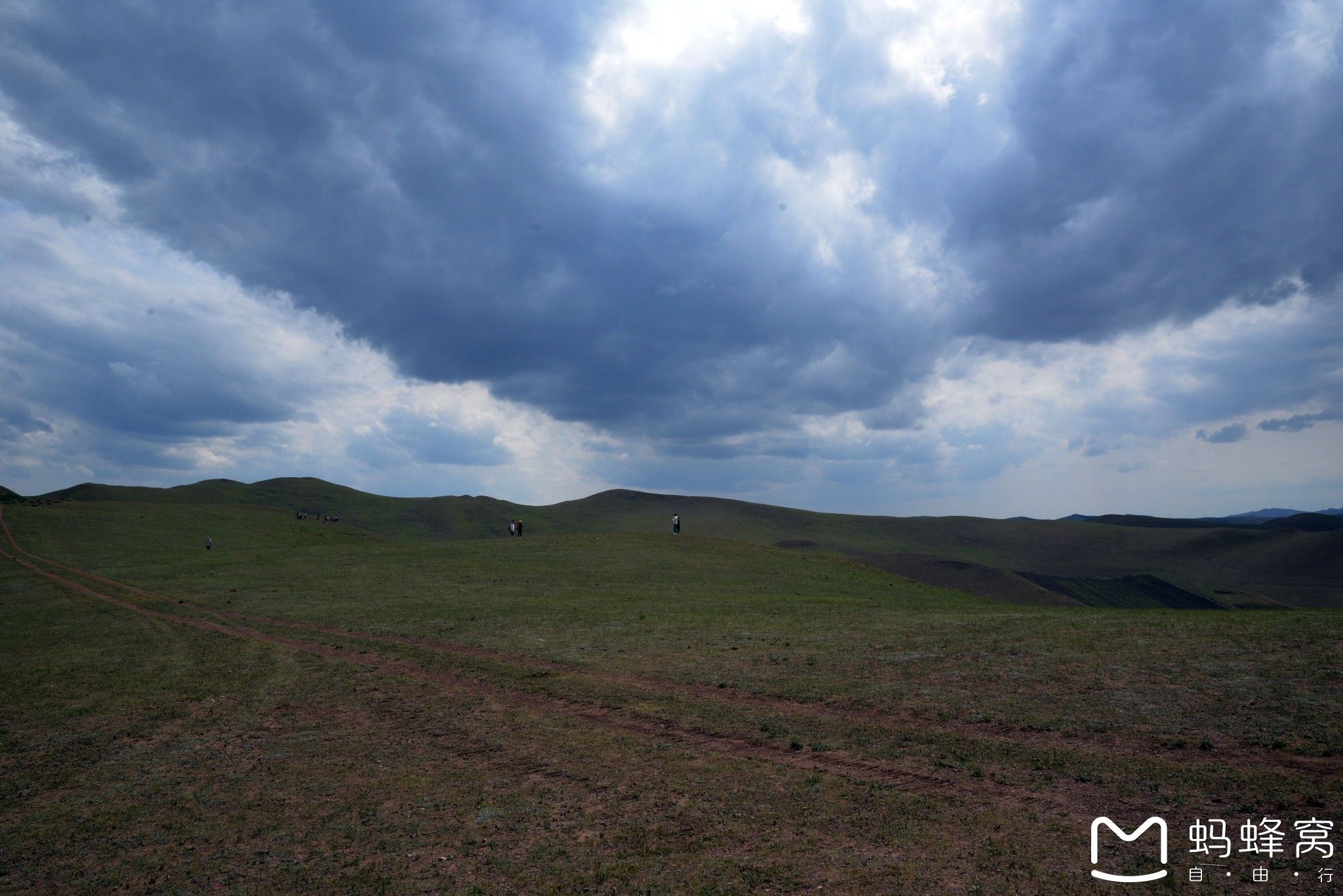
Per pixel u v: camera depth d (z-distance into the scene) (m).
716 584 41.31
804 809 10.07
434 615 29.83
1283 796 9.52
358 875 8.91
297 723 15.75
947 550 191.50
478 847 9.49
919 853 8.64
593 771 12.02
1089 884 7.75
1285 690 13.65
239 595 37.38
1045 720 13.12
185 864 9.46
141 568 50.88
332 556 54.69
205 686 19.50
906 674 17.03
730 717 14.59
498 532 186.75
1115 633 20.17
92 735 15.46
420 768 12.62
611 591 37.34
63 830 10.73
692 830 9.62
